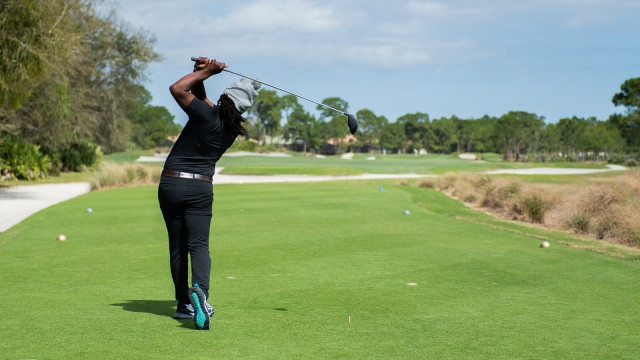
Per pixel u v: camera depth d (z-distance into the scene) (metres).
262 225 10.49
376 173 38.88
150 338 3.72
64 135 27.00
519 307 4.72
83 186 23.11
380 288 5.42
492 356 3.45
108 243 8.29
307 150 152.88
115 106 33.62
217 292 5.20
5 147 25.61
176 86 3.78
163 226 10.22
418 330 4.00
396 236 9.22
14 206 14.07
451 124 154.25
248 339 3.73
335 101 149.50
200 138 3.86
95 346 3.54
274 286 5.49
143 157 63.81
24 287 5.35
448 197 17.70
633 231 8.75
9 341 3.63
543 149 113.62
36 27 16.59
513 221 11.89
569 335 3.92
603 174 40.59
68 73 24.52
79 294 5.06
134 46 32.28
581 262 6.96
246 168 40.00
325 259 7.09
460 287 5.50
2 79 16.41
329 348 3.57
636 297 5.12
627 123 60.38
